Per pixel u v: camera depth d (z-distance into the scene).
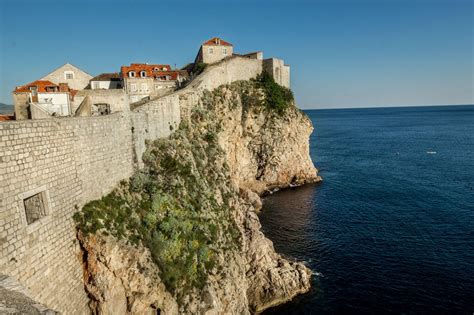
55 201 17.19
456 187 66.25
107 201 21.78
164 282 21.59
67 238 17.97
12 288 11.15
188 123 40.06
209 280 24.78
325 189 68.81
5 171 14.15
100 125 21.88
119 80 64.38
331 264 38.84
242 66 69.81
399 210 54.59
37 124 16.16
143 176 26.55
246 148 68.81
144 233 22.53
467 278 34.91
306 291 34.00
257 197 59.25
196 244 25.88
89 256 18.88
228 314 25.84
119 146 24.39
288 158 72.69
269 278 33.69
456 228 46.69
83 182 19.84
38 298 15.48
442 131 178.50
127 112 26.03
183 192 28.89
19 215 14.70
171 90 61.94
